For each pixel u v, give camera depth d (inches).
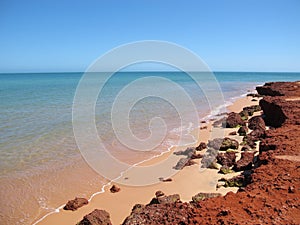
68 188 434.9
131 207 377.1
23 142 689.6
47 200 397.7
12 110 1210.6
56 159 563.5
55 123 909.2
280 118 691.4
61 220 349.4
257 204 240.5
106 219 313.3
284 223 207.8
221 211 231.3
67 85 2955.2
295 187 266.8
